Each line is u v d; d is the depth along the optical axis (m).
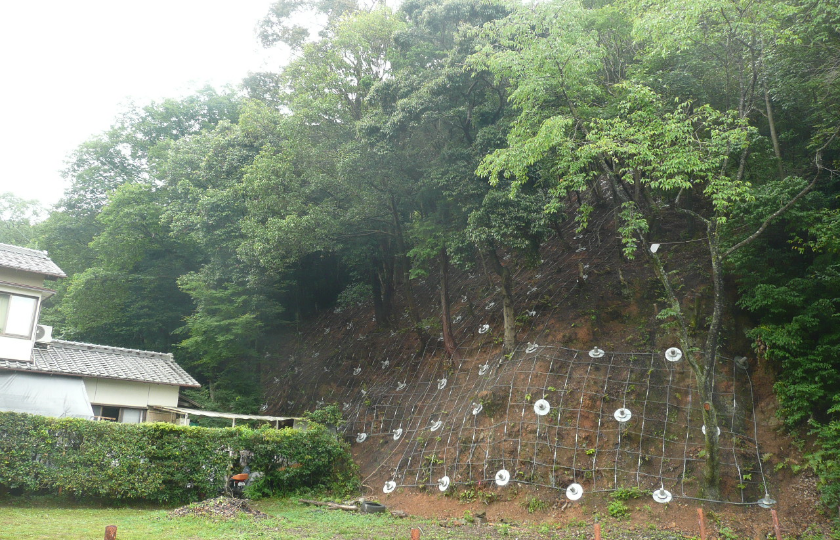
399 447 18.19
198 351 23.75
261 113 25.03
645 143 12.35
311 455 17.52
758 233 12.80
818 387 13.09
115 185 31.83
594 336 16.92
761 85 15.75
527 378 16.33
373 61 23.81
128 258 26.70
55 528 10.61
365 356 23.70
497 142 16.98
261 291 23.66
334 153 20.73
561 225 23.62
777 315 14.71
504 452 14.99
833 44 14.73
